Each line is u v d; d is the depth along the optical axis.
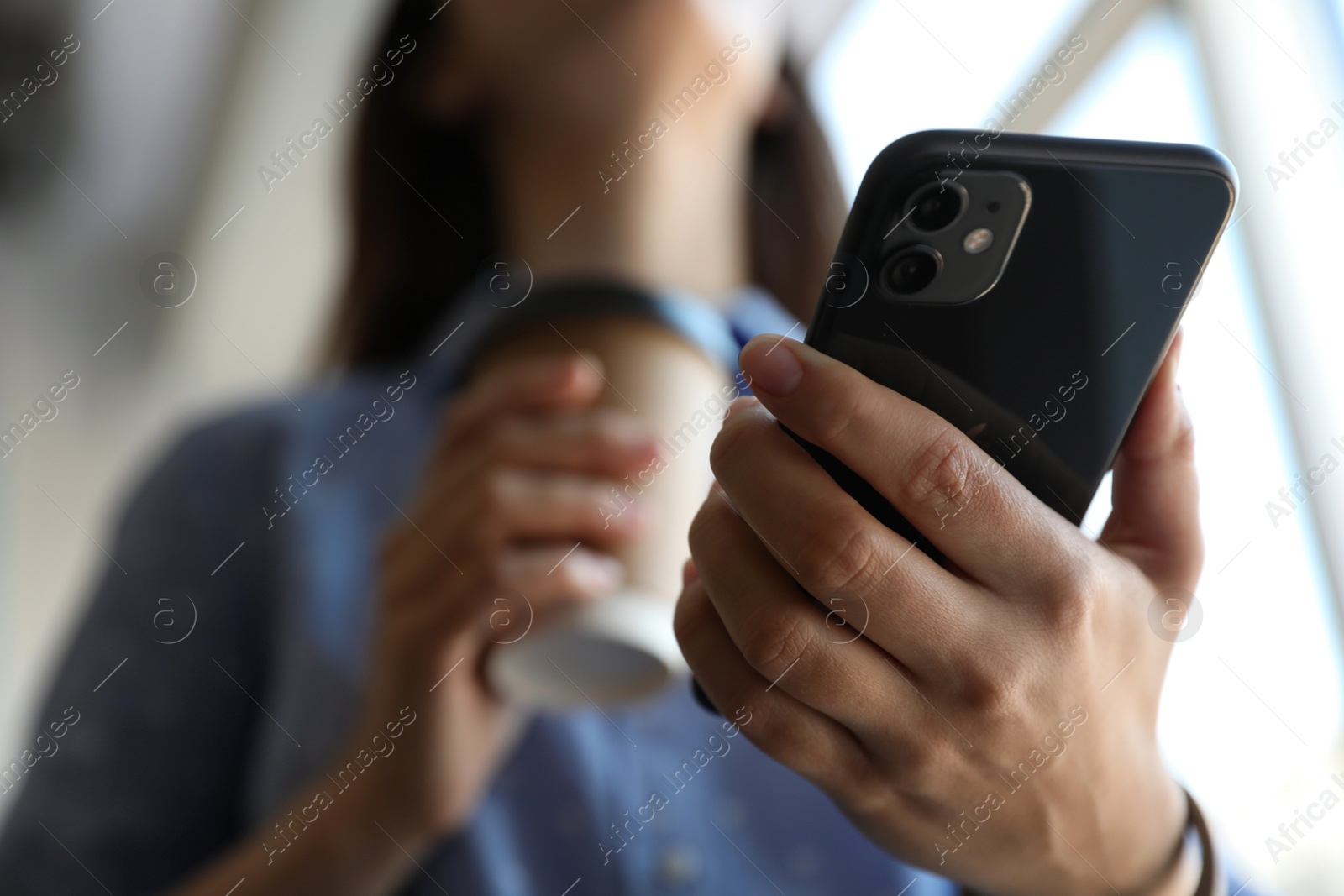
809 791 0.66
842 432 0.33
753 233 1.00
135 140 2.92
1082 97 1.41
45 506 3.16
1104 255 0.37
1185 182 0.36
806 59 1.24
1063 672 0.34
